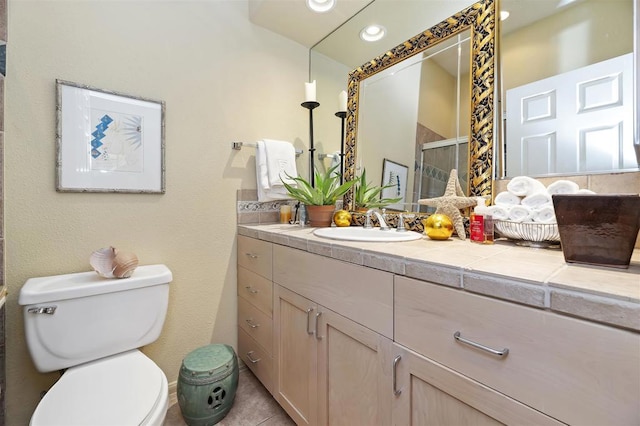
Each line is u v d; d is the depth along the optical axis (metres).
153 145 1.42
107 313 1.13
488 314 0.61
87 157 1.25
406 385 0.77
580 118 0.96
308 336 1.13
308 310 1.12
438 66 1.34
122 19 1.34
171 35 1.48
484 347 0.61
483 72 1.17
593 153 0.94
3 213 1.04
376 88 1.65
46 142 1.16
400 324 0.79
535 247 0.94
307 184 1.66
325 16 1.71
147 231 1.42
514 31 1.11
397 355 0.79
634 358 0.44
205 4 1.59
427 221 1.13
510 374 0.58
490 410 0.61
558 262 0.71
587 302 0.49
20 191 1.12
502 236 1.08
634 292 0.47
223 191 1.66
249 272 1.58
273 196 1.73
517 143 1.10
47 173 1.17
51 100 1.17
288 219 1.83
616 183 0.89
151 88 1.41
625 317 0.45
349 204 1.79
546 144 1.03
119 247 1.34
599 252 0.64
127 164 1.34
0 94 1.04
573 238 0.67
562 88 1.00
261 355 1.47
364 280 0.89
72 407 0.81
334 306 1.00
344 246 0.96
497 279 0.59
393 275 0.80
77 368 1.04
